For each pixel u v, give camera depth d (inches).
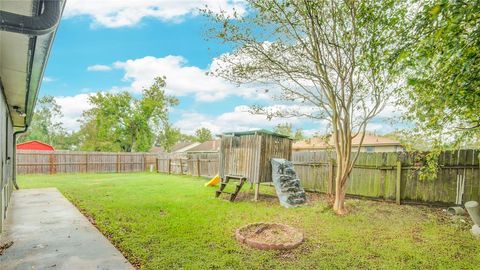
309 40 225.5
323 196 342.6
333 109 243.1
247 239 167.2
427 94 114.4
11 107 270.4
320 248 162.9
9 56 134.1
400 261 145.0
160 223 208.8
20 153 646.5
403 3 140.2
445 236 185.0
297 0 204.4
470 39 79.4
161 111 1149.7
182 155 704.4
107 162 778.8
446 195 262.1
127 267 128.3
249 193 364.5
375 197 309.0
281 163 318.7
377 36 145.7
